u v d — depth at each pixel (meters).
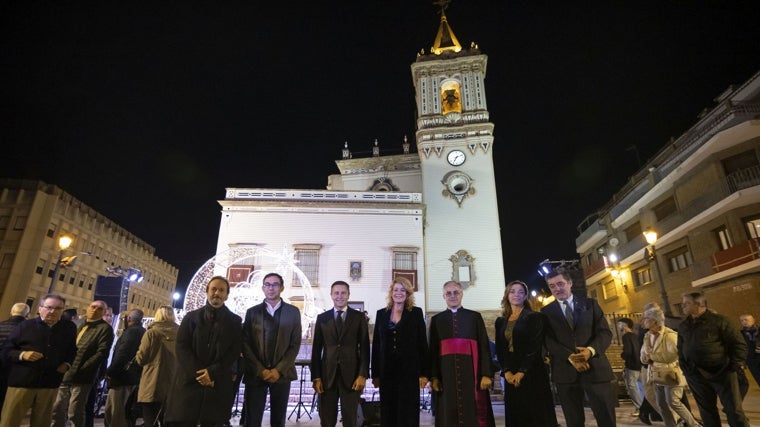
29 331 5.41
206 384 4.59
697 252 19.95
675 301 21.75
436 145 27.59
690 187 20.50
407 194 23.75
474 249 25.12
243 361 5.66
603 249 30.00
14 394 5.15
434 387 5.09
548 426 4.77
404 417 4.77
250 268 21.44
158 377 5.80
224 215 22.59
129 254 44.66
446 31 32.44
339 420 8.39
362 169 29.31
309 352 14.83
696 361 5.34
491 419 4.92
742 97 18.56
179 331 4.81
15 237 31.86
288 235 22.42
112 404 6.02
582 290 33.25
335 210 23.06
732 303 17.59
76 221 36.53
